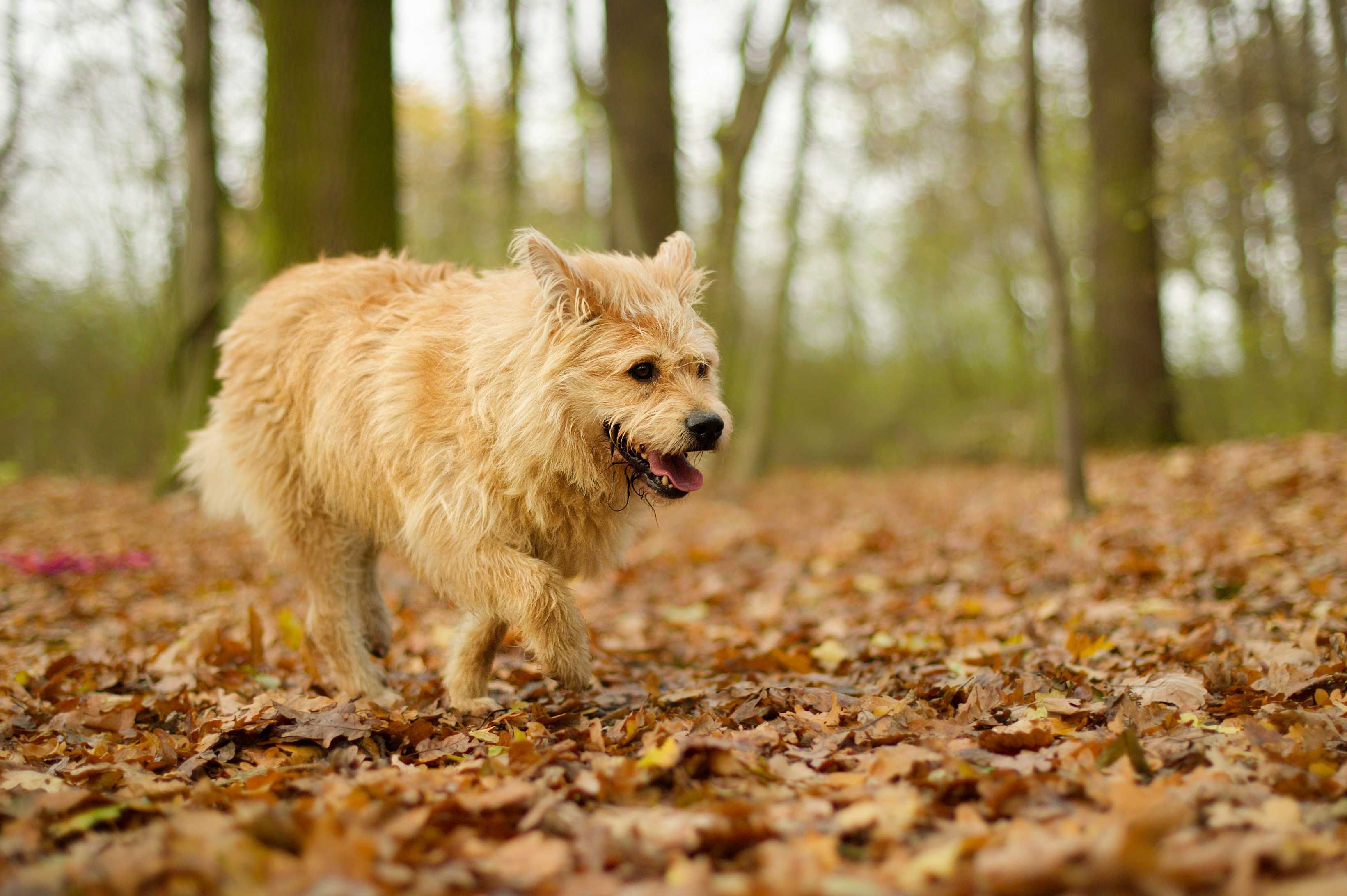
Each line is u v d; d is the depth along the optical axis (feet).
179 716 12.64
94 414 60.18
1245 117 45.70
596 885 6.99
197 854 7.17
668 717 12.21
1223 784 8.41
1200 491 31.32
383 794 8.86
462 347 13.09
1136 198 46.01
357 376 13.70
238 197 45.88
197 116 37.76
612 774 9.25
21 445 58.80
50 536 31.40
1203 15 48.98
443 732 11.71
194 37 37.60
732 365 51.80
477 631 13.38
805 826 8.07
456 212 66.74
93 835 8.32
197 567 25.99
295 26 26.16
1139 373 47.44
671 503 13.66
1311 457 32.94
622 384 12.88
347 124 26.14
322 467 14.23
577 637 12.32
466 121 49.26
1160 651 14.07
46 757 11.03
